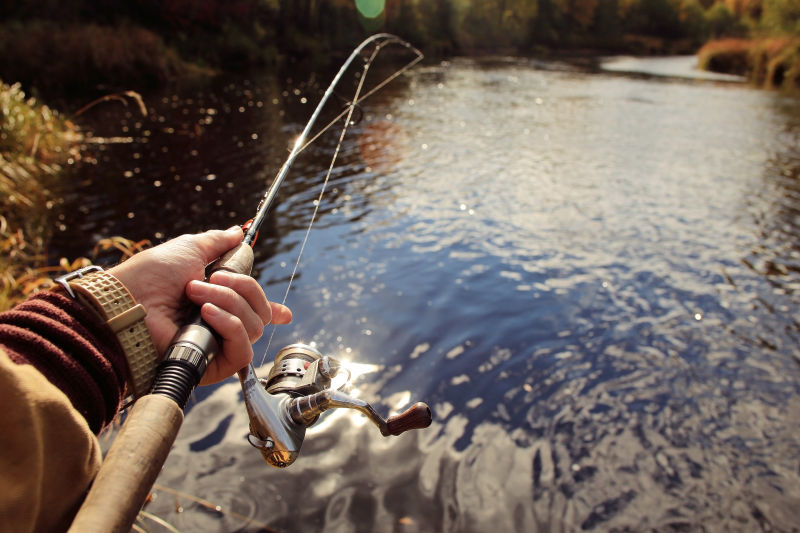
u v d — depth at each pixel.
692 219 7.79
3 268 5.01
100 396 0.67
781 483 3.42
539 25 46.09
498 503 3.19
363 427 3.71
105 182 8.26
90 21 20.78
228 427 3.61
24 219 6.66
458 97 17.56
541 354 4.58
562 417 3.90
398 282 5.66
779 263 6.45
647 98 19.19
